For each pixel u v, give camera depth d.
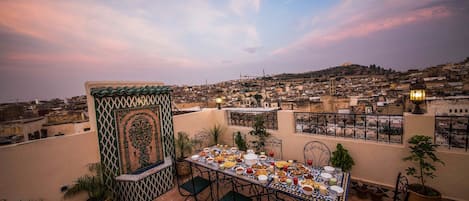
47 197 2.63
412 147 2.54
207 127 5.64
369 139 3.25
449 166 2.51
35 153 2.53
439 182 2.60
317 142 3.74
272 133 4.45
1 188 2.28
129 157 3.49
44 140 2.62
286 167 2.55
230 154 3.37
